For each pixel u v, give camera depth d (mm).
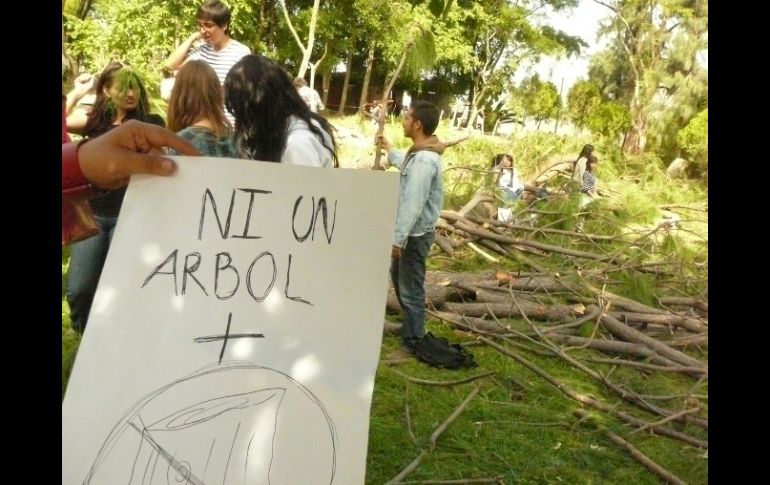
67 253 4328
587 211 6641
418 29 5312
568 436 3129
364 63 19734
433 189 3584
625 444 2986
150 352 1172
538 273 5332
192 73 2408
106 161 1249
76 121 3799
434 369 3764
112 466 1129
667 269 5828
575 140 11688
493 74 19953
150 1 11688
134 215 1219
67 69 7434
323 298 1206
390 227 1221
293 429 1156
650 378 3980
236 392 1166
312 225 1228
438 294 4695
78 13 12000
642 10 18000
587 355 4207
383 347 4004
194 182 1229
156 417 1148
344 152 9328
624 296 5250
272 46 15781
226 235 1218
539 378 3791
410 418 3121
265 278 1212
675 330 4891
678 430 3344
